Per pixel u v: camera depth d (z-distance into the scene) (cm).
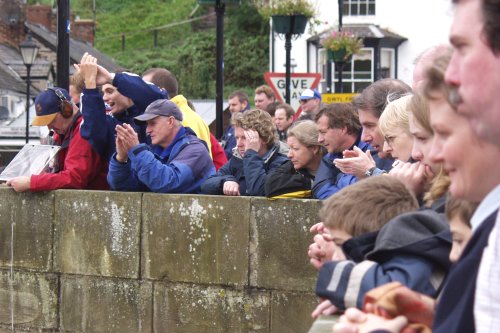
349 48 5281
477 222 561
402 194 848
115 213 1692
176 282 1648
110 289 1703
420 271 768
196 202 1630
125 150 1677
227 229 1608
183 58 12500
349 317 639
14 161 1870
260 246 1585
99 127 1783
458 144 554
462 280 555
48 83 9019
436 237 781
